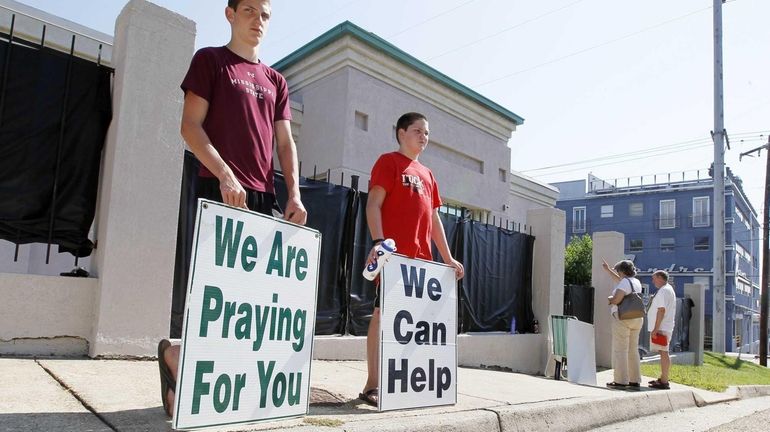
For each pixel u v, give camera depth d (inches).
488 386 189.2
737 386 317.4
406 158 137.8
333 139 406.9
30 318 139.7
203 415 82.2
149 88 159.0
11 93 144.9
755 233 2300.7
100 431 83.4
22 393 102.3
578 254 941.2
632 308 245.8
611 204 1775.3
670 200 1681.8
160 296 155.6
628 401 194.2
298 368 99.7
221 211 87.0
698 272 1606.8
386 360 118.6
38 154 148.5
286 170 111.0
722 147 721.0
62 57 154.6
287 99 118.1
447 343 135.6
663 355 256.4
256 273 92.3
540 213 347.3
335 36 412.8
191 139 94.2
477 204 513.0
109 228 148.7
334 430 98.9
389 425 106.7
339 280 224.2
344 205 229.3
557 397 173.9
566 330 277.0
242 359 88.7
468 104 510.3
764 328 850.1
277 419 94.5
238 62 104.7
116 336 147.1
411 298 127.1
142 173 155.4
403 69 447.2
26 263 266.8
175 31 165.8
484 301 300.8
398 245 130.0
